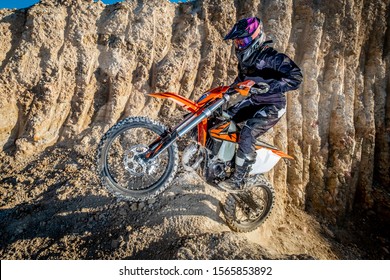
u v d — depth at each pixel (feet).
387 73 28.09
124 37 21.62
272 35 24.49
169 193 14.25
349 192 25.89
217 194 15.16
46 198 15.06
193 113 10.44
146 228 12.91
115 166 15.61
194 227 13.00
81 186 15.29
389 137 27.84
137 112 20.57
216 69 23.03
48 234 13.19
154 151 10.43
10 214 14.33
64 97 20.04
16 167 17.76
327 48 25.54
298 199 23.67
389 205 26.86
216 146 11.25
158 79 21.24
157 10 23.07
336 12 25.75
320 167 24.70
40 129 19.20
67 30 21.03
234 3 24.70
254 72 10.83
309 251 19.44
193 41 23.07
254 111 11.71
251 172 12.28
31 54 20.06
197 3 24.48
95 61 20.97
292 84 10.22
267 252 12.19
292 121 24.17
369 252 23.62
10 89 19.38
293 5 25.95
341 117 24.84
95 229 13.20
